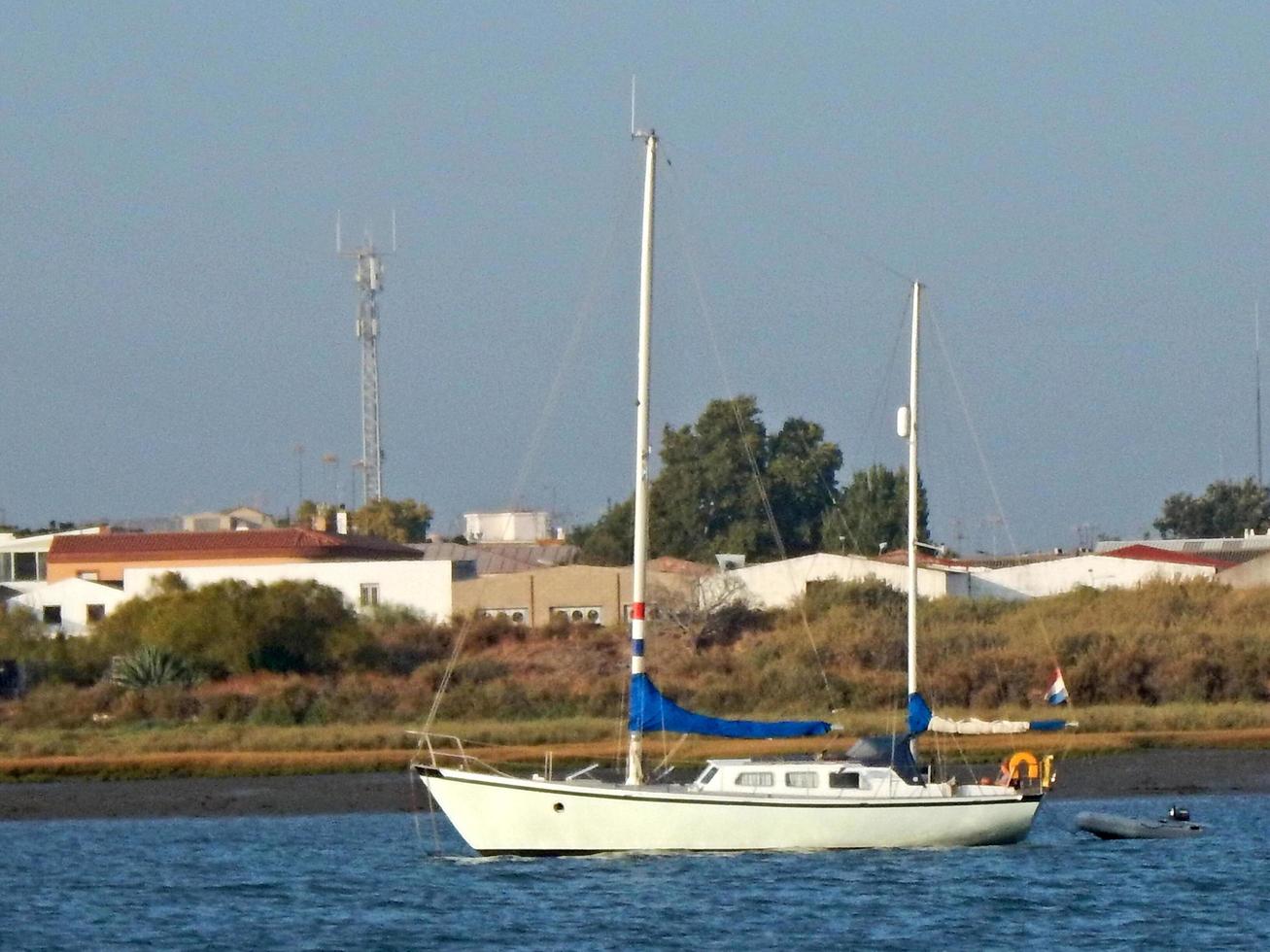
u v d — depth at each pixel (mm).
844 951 146875
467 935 152625
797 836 174375
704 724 173000
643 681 173500
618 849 172500
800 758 187000
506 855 174000
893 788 176250
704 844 173375
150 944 153750
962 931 153125
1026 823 180625
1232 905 162750
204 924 161125
